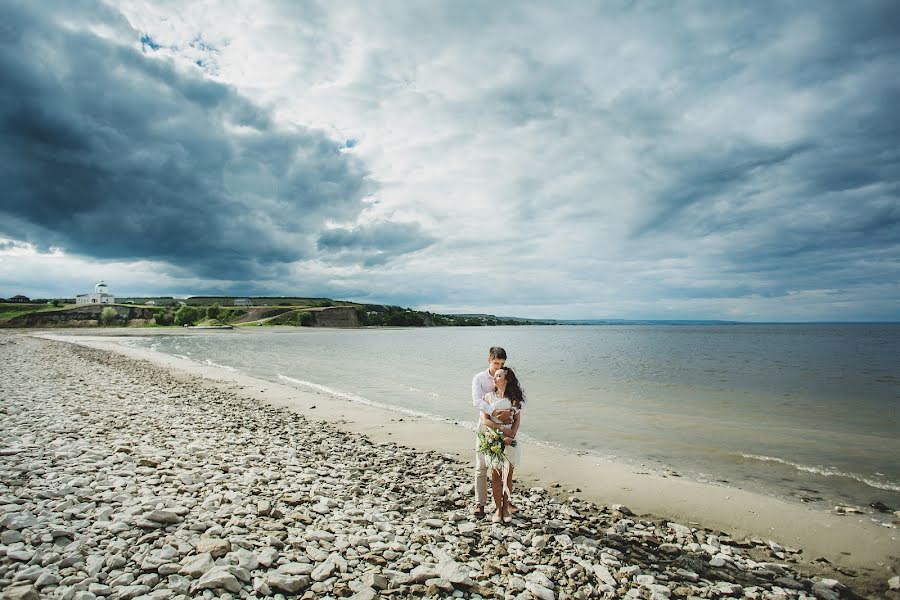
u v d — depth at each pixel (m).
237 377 28.53
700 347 67.38
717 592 5.89
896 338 96.69
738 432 15.41
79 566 5.11
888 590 6.27
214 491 7.95
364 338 109.38
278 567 5.45
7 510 6.38
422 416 17.78
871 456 12.73
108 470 8.58
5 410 14.34
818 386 26.14
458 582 5.39
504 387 7.60
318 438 13.48
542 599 5.29
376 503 8.28
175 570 5.14
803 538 7.79
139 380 24.56
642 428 16.00
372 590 5.08
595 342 88.56
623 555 6.86
